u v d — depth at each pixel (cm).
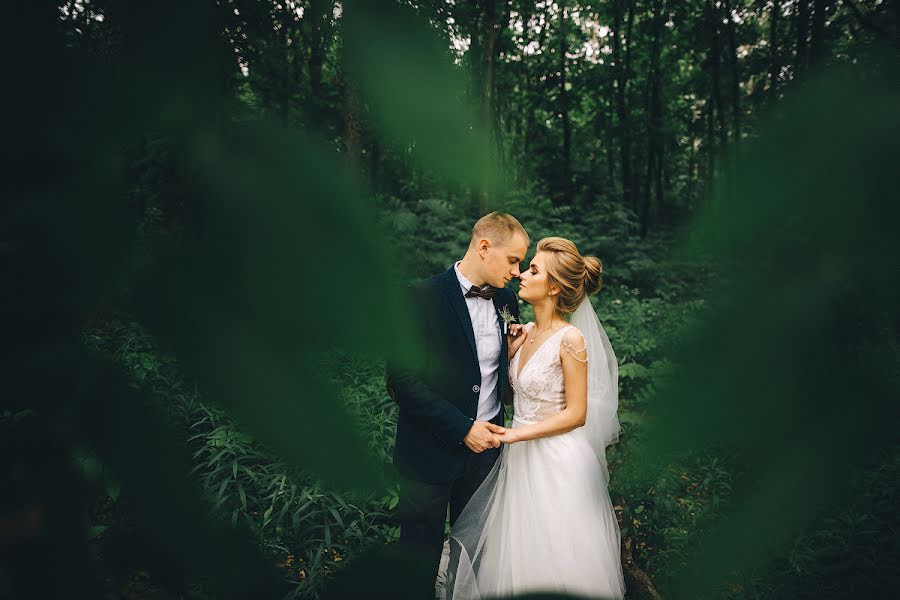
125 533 20
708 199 23
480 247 261
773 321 19
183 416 18
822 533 20
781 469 20
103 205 18
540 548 248
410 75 18
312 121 18
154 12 19
